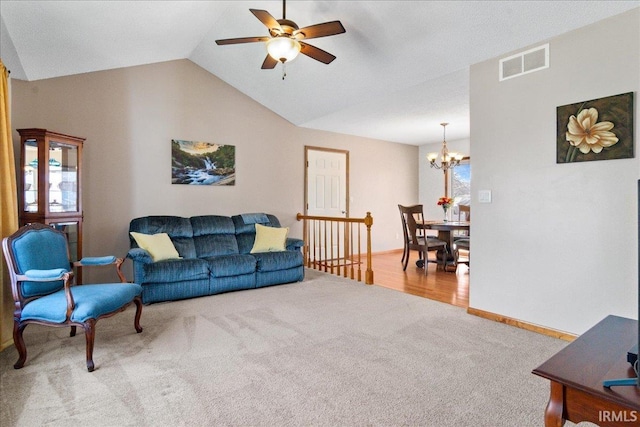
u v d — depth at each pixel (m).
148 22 3.52
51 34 3.19
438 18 2.94
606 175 2.49
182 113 4.75
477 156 3.26
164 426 1.64
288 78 4.54
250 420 1.69
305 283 4.59
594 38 2.52
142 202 4.47
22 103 3.67
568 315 2.70
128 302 2.62
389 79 3.91
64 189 3.54
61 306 2.21
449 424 1.66
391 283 4.59
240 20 3.77
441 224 5.25
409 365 2.26
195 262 3.84
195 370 2.19
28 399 1.87
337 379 2.08
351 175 6.68
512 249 3.03
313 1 3.22
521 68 2.93
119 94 4.29
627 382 1.01
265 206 5.53
